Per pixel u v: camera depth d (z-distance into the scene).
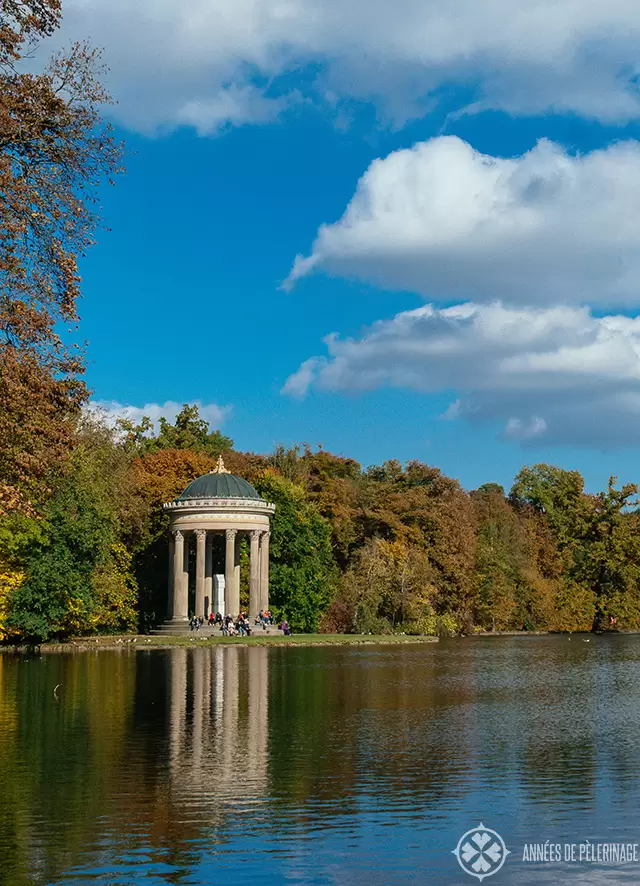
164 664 59.88
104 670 54.88
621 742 28.88
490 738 29.58
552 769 24.64
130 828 19.02
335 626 107.81
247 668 56.75
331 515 121.50
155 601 107.56
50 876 16.30
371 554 112.31
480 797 21.53
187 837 18.44
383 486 130.00
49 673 52.66
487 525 140.00
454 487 136.25
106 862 17.00
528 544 146.62
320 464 135.38
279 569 106.44
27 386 32.16
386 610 111.94
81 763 25.27
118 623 98.75
